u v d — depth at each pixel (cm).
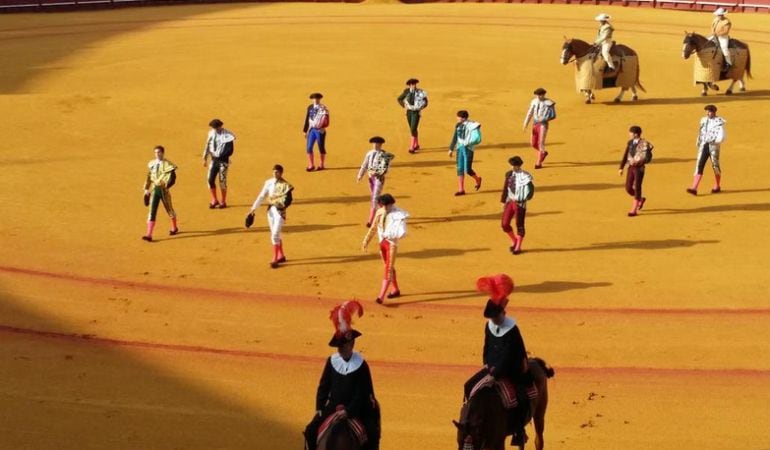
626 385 1570
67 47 4894
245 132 3161
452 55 4522
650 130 3136
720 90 3684
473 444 1134
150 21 5831
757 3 6003
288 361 1659
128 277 2034
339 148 2997
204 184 2669
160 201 2448
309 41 4966
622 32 5219
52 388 1528
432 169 2791
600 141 3031
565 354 1678
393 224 1883
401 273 2055
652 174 2711
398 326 1800
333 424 1073
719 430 1421
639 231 2286
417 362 1653
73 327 1784
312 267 2098
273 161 2870
